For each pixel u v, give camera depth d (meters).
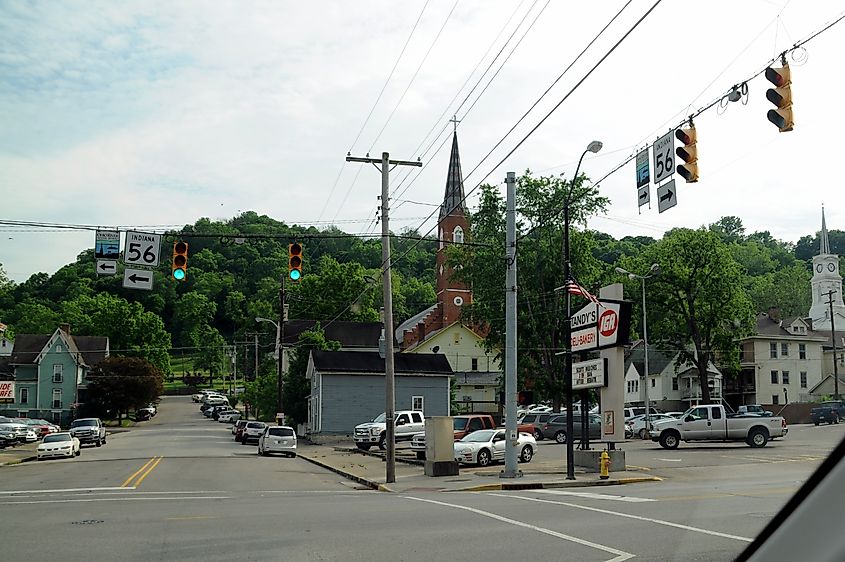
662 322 71.56
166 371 118.69
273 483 27.05
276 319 109.62
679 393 90.38
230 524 14.14
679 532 12.57
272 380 75.25
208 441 63.41
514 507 16.97
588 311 29.17
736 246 133.62
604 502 17.86
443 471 28.67
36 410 97.81
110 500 19.59
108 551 11.41
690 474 27.12
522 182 60.38
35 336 101.62
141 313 115.62
